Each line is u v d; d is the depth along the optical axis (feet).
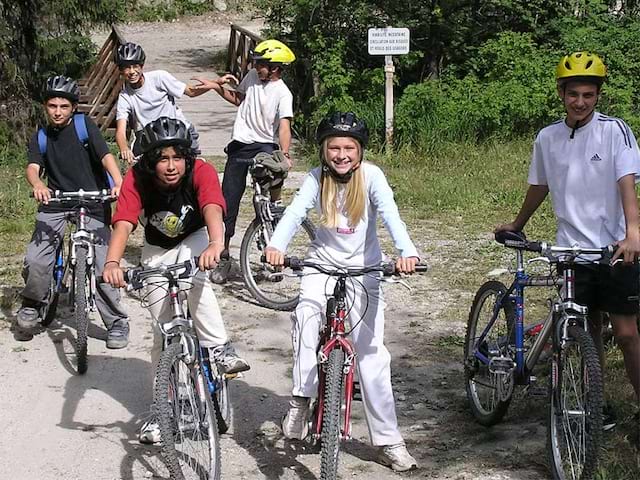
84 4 46.14
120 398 18.31
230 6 99.14
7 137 42.96
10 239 30.25
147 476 15.08
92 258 19.67
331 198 14.29
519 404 17.38
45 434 16.69
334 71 47.16
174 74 71.92
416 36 50.01
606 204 14.78
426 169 39.32
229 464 15.44
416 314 23.07
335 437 13.16
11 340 21.47
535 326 16.63
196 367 13.91
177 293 13.92
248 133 25.07
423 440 16.25
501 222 31.48
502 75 47.34
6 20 43.96
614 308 14.90
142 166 14.33
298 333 14.32
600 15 50.62
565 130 14.96
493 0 48.98
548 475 14.78
